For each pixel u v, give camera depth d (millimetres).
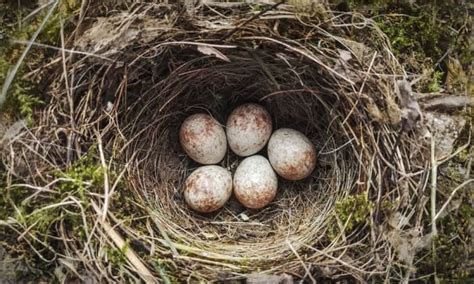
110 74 206
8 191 198
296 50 203
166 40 204
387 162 201
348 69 203
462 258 209
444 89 217
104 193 198
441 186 208
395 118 200
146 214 212
